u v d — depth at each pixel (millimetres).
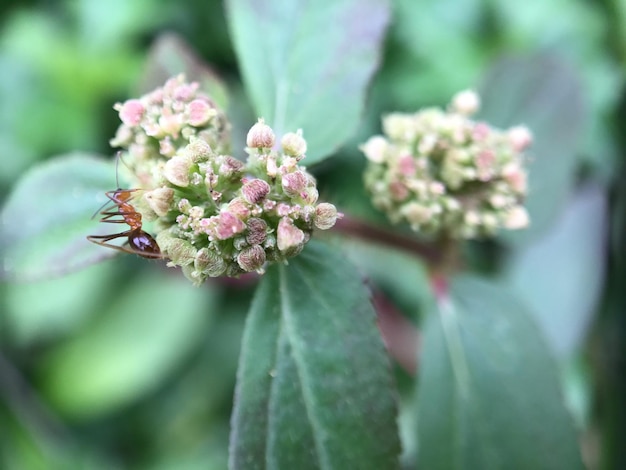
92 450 71
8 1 80
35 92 75
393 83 71
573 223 61
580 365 61
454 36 72
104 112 76
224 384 71
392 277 66
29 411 70
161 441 71
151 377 71
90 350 71
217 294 72
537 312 60
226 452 69
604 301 61
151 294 72
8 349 72
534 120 54
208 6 76
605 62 72
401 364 64
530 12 73
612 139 69
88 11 77
